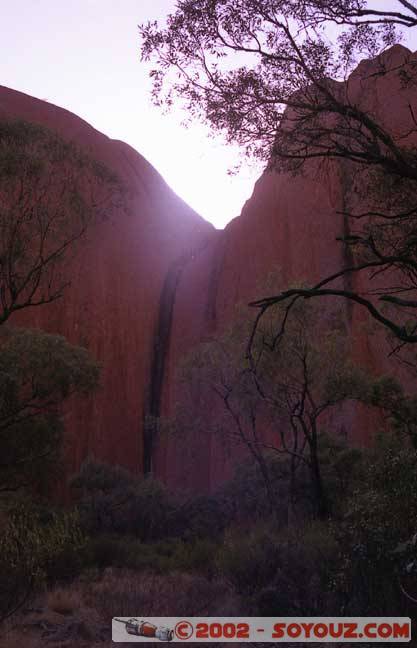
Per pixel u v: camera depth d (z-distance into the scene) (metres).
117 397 48.06
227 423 25.59
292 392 20.05
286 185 46.44
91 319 48.62
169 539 23.20
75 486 30.52
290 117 8.33
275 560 9.89
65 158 14.62
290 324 19.20
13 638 8.03
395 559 7.57
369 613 7.92
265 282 21.34
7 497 19.83
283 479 22.69
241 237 50.50
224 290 50.41
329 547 9.23
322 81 8.18
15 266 15.09
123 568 16.39
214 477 38.41
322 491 17.88
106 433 46.34
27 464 20.66
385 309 17.83
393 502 8.05
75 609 10.05
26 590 8.67
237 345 21.64
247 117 8.23
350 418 30.19
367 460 17.50
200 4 8.05
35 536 8.57
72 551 12.34
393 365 26.81
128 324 50.97
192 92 8.31
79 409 45.25
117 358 49.19
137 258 54.50
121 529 24.53
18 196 14.58
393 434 17.66
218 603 9.62
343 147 7.99
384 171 8.13
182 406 25.73
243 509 23.17
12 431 20.23
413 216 9.07
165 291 55.09
